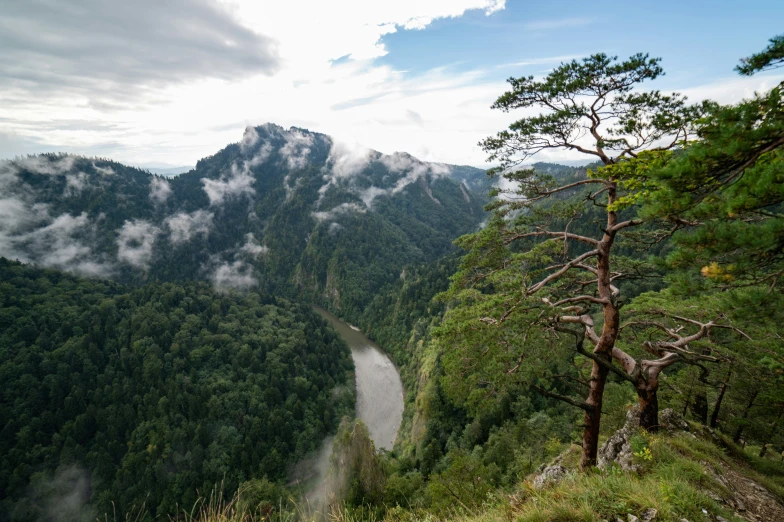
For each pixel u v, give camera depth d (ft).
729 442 39.75
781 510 24.63
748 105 15.71
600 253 36.55
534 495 21.53
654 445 29.96
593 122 36.47
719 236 16.98
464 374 36.86
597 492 19.54
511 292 37.32
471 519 23.62
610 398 66.33
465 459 79.46
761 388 44.73
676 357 39.29
